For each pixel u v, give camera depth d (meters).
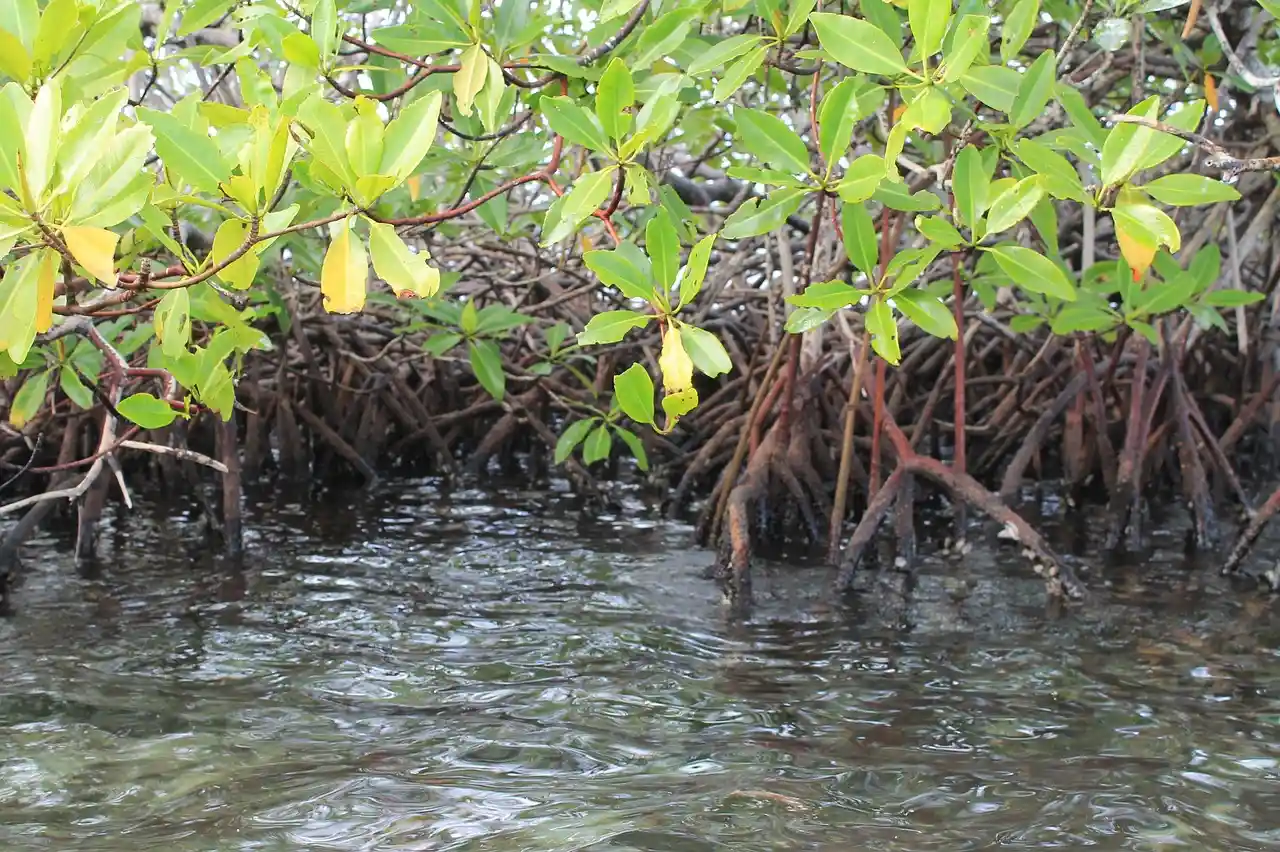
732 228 2.86
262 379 8.54
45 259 2.07
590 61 3.15
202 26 3.20
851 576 4.88
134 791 2.74
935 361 7.91
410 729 3.20
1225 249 6.93
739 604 4.64
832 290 3.11
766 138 2.81
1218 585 4.91
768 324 7.50
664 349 2.41
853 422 5.38
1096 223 7.39
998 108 2.79
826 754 3.02
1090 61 4.70
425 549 5.75
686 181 6.65
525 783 2.81
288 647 4.00
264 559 5.45
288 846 2.43
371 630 4.23
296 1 3.31
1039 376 7.36
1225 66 4.96
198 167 2.17
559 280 8.39
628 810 2.63
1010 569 5.19
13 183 1.84
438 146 3.95
